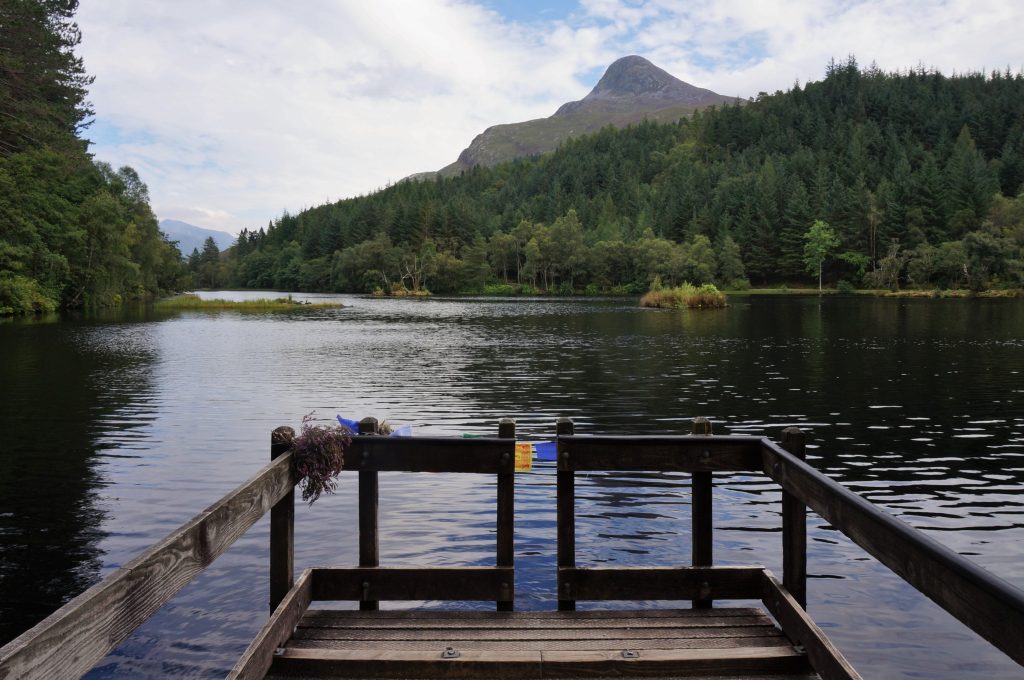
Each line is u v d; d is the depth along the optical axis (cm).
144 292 8556
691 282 12125
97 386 1822
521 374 2050
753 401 1566
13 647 181
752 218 13100
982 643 502
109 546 686
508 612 452
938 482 926
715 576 462
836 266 12356
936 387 1752
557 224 14200
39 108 4403
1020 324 3991
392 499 829
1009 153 14962
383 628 426
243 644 492
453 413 1437
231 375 2042
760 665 382
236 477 942
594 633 422
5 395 1683
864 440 1173
